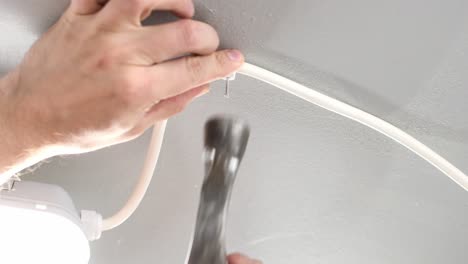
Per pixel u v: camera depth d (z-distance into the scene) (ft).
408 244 2.41
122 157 2.27
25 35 1.94
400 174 2.27
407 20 1.83
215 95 2.13
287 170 2.29
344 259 2.46
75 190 2.35
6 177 1.96
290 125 2.19
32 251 2.05
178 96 1.82
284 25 1.86
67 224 2.01
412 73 1.98
